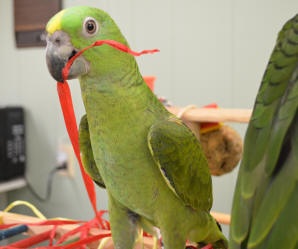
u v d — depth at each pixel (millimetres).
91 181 433
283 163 141
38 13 1252
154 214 399
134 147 364
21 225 509
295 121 143
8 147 1289
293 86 151
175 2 1065
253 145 156
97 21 333
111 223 442
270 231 137
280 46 169
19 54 1340
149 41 1124
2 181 1289
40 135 1346
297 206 134
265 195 144
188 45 1064
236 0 975
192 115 578
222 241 472
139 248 447
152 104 385
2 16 1350
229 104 1023
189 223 408
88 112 366
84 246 461
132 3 1133
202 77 1057
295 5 900
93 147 384
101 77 344
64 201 1322
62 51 327
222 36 1010
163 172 361
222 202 1068
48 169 1346
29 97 1350
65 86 354
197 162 396
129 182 379
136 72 371
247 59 982
